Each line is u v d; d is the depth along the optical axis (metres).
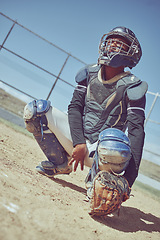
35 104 2.42
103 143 1.86
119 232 1.80
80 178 3.68
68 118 2.29
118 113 2.19
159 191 7.15
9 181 1.88
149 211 3.22
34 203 1.66
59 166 2.60
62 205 1.87
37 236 1.24
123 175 1.96
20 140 5.12
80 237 1.45
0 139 4.05
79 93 2.33
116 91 2.15
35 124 2.42
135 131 2.01
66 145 2.47
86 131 2.26
